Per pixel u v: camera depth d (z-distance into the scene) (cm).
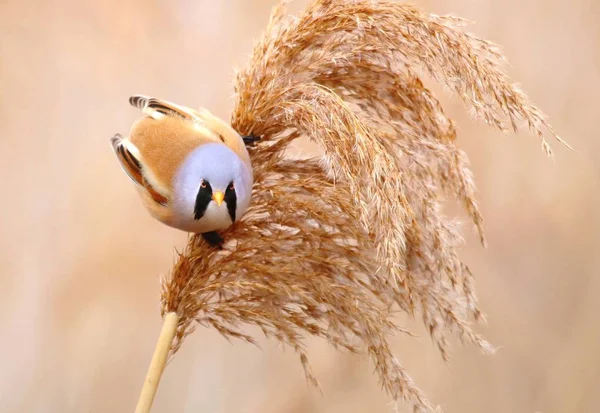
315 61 154
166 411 178
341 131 151
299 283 153
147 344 180
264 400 178
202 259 153
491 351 154
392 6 153
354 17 153
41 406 177
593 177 182
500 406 177
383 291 154
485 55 152
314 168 155
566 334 179
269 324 153
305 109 152
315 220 154
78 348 179
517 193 182
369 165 150
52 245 181
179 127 154
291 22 155
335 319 153
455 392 177
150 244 182
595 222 181
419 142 153
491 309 180
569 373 177
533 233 182
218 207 151
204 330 180
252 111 155
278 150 155
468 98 152
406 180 153
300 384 177
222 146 152
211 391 178
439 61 152
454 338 178
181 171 152
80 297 180
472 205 154
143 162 153
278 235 154
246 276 153
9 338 179
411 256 154
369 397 176
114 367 179
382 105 155
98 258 181
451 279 153
